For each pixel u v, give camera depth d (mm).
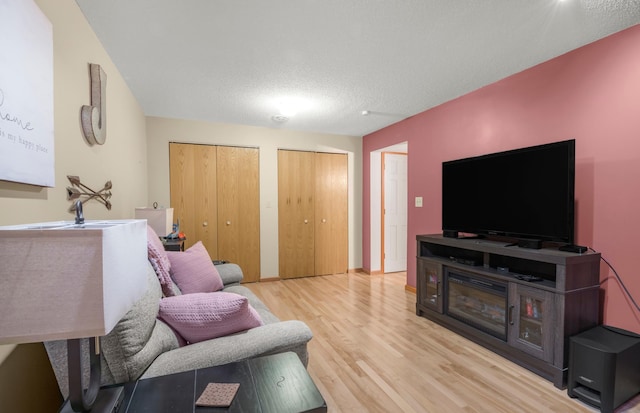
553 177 2105
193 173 4059
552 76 2324
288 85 2846
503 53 2242
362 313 3145
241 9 1731
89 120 1702
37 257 575
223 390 923
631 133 1896
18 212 1060
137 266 818
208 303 1275
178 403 877
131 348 996
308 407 875
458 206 2857
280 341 1246
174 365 1072
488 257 2502
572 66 2195
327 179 4852
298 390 947
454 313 2701
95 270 599
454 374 2016
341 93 3051
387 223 5008
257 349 1190
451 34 2002
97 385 831
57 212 1380
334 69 2520
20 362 1069
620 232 1951
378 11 1758
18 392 1055
